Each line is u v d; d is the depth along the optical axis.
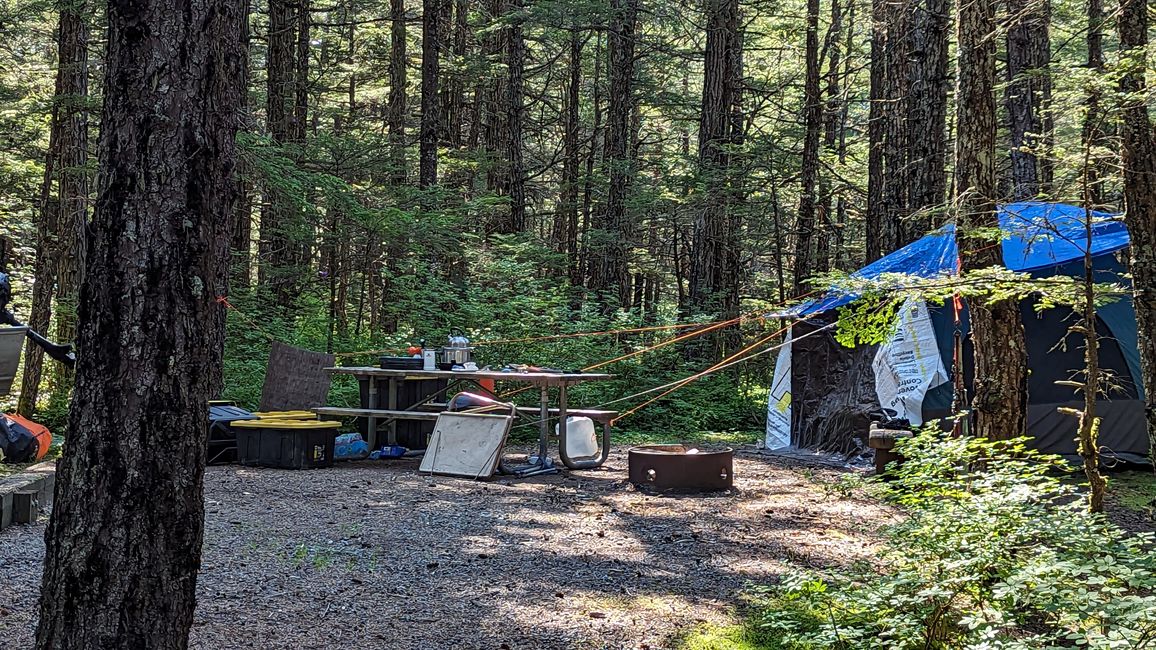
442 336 13.59
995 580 3.95
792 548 6.27
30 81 15.95
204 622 4.40
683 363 15.05
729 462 8.61
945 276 5.82
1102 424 9.34
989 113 7.26
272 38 17.72
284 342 13.02
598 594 5.12
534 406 13.09
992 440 7.34
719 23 17.56
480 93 23.88
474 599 4.98
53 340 14.73
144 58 2.88
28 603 4.54
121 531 2.83
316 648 4.14
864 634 3.98
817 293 11.72
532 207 29.00
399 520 6.94
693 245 17.30
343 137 15.59
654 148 31.48
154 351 2.86
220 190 3.04
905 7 13.93
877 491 4.74
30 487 6.77
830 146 20.70
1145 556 3.34
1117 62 5.22
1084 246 9.15
